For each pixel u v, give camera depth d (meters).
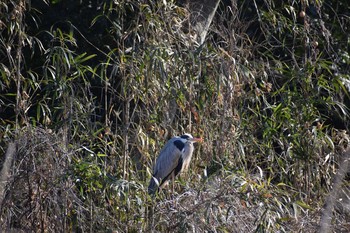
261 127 12.89
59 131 11.50
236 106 12.72
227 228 10.16
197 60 11.98
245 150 12.86
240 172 10.98
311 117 12.90
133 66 12.13
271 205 10.44
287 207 10.48
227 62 12.30
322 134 12.83
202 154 12.47
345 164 7.38
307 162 12.64
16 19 12.51
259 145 12.88
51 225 10.41
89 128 11.80
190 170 12.30
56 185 10.40
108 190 10.66
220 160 11.35
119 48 12.39
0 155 11.53
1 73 12.72
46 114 12.66
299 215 10.78
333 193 7.35
